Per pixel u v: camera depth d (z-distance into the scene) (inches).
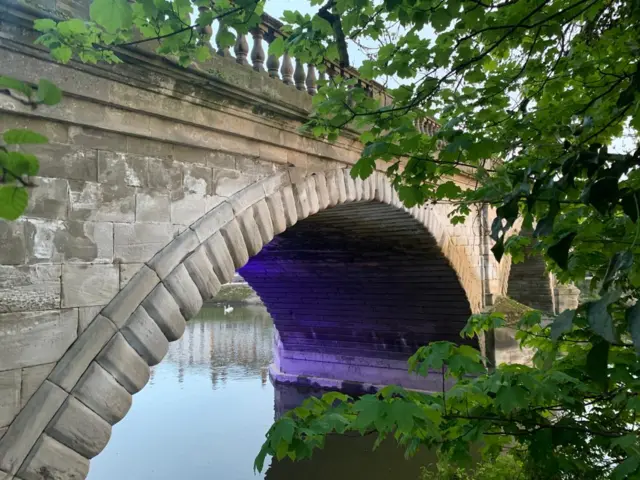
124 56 219.9
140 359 225.8
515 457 149.9
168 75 239.9
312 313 826.2
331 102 132.9
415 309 725.3
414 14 104.3
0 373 186.7
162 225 247.4
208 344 1219.2
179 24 115.6
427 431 98.3
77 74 211.6
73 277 210.5
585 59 122.6
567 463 115.2
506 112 129.3
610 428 119.6
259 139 299.9
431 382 754.2
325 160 360.8
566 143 92.3
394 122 127.0
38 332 197.8
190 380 885.2
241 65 282.0
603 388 50.1
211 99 264.7
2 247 190.2
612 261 53.1
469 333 146.2
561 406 119.6
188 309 249.4
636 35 101.6
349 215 491.8
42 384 197.6
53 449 195.5
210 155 274.8
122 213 231.0
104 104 223.3
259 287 820.6
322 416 105.3
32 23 192.9
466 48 120.4
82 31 118.6
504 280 783.7
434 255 603.2
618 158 69.0
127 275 230.4
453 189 121.0
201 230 261.7
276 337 927.0
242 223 288.2
